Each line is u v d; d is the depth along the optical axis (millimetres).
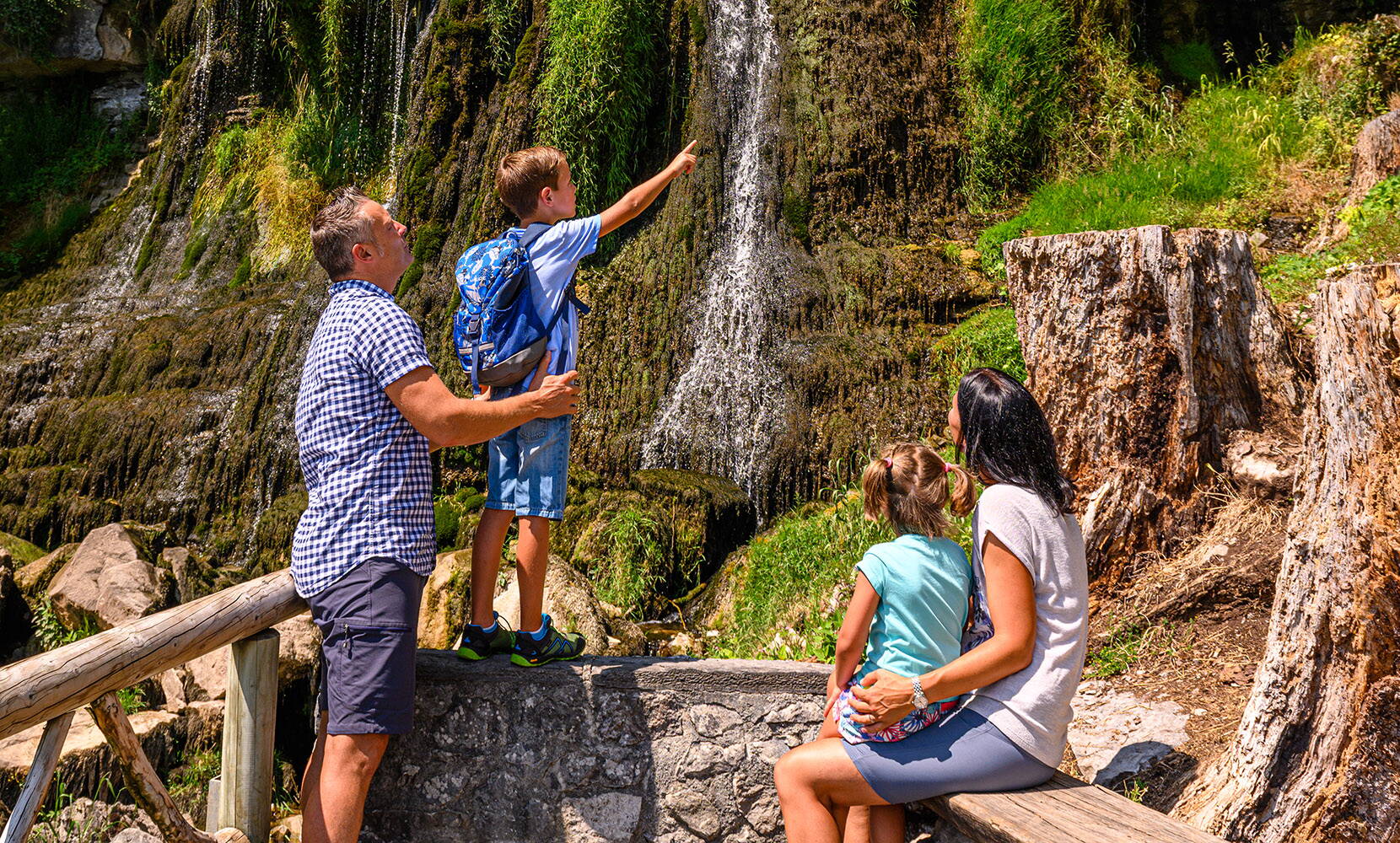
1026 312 4883
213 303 11859
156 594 6625
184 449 9625
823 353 8969
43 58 14828
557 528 8289
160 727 4918
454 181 11070
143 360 10508
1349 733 2805
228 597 2814
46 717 2324
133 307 12164
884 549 2877
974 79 11117
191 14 14078
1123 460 4578
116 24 14805
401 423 2762
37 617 6875
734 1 11281
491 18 11383
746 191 10500
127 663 2475
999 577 2760
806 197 10430
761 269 9812
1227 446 4531
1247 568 4180
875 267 9734
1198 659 4004
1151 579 4395
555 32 10820
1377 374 2826
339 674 2684
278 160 13000
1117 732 3738
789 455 8438
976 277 9633
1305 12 11086
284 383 9820
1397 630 2748
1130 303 4539
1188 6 11305
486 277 3043
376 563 2689
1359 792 2777
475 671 3256
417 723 3291
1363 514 2811
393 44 12953
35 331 11555
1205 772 3281
